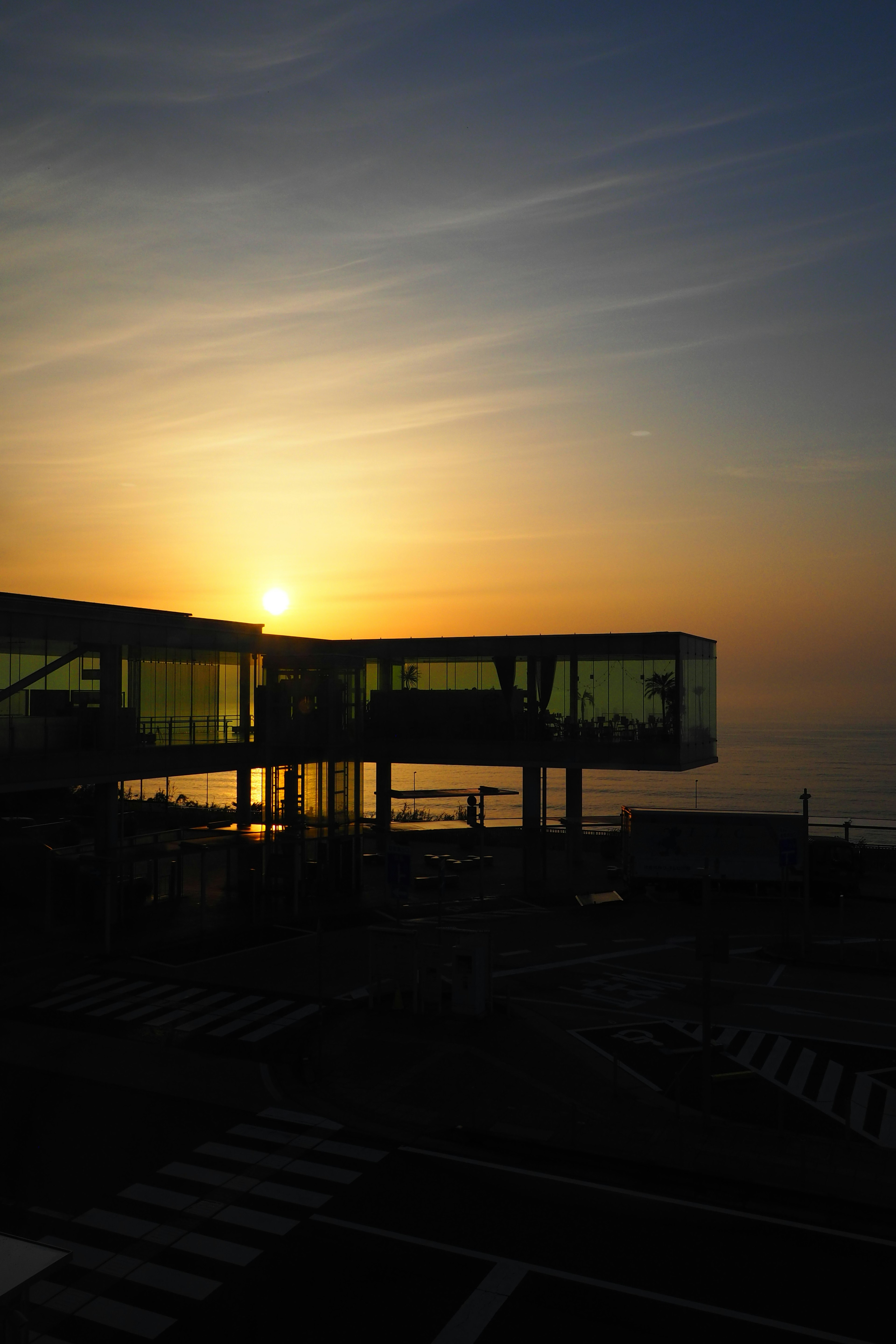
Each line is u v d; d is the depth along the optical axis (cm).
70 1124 2208
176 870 4994
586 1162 2025
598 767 5656
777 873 5047
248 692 5038
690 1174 1947
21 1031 2916
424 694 6025
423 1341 1398
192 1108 2312
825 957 3891
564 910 4875
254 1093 2412
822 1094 2452
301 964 3753
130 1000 3256
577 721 5700
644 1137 2139
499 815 15300
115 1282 1551
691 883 5094
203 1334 1413
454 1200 1842
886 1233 1723
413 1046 2792
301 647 5500
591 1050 2775
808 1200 1845
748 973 3684
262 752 4931
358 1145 2106
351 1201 1838
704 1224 1755
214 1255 1636
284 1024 2995
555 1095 2416
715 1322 1446
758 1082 2534
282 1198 1845
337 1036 2886
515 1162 2023
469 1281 1559
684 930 4428
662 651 5575
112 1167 1980
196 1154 2045
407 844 7075
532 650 5816
